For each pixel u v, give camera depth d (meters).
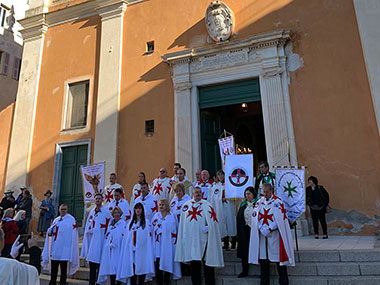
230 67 9.30
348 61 8.11
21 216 7.42
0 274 1.75
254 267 5.09
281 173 5.66
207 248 4.77
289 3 9.03
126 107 10.45
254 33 9.21
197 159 9.16
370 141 7.52
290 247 4.50
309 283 4.55
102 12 11.64
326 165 7.80
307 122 8.20
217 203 6.11
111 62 10.96
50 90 11.96
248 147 14.49
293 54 8.72
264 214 4.64
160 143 9.69
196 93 9.64
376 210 7.17
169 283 5.21
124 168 9.95
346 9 8.41
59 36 12.47
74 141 10.95
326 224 7.19
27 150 11.48
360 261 4.90
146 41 10.73
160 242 5.21
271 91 8.64
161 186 7.14
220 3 9.51
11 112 12.37
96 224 5.68
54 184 10.80
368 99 7.73
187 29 10.18
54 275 5.70
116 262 5.31
